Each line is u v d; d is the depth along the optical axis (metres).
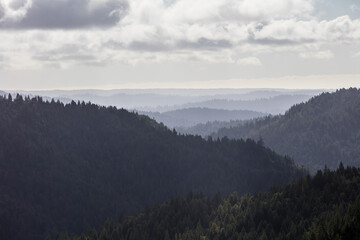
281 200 177.00
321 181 184.88
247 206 185.50
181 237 174.62
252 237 156.88
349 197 167.62
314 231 132.50
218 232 168.75
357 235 122.19
